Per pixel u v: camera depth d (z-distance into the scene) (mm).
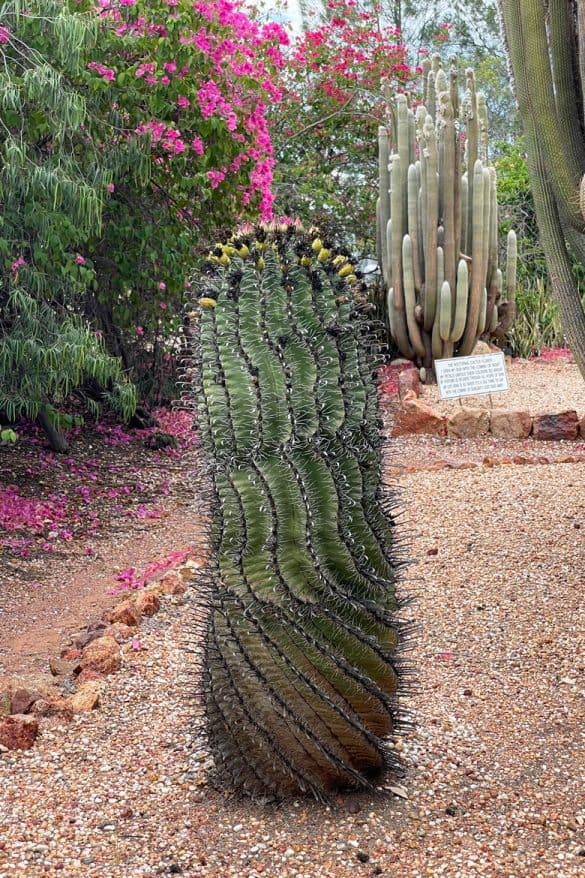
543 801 2516
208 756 2775
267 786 2502
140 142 6238
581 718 2955
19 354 5348
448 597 3996
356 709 2393
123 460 7438
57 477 6867
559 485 5539
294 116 13219
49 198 5414
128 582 4762
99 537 5762
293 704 2338
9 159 5191
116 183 6828
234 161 6988
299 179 12773
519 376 10477
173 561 4945
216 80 6766
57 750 2896
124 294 7258
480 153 10445
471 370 8070
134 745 2906
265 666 2320
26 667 3703
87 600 4613
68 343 5406
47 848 2334
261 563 2295
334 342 2289
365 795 2523
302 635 2301
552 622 3680
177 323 7629
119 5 6332
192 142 6801
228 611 2342
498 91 20109
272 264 2277
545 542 4539
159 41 6195
